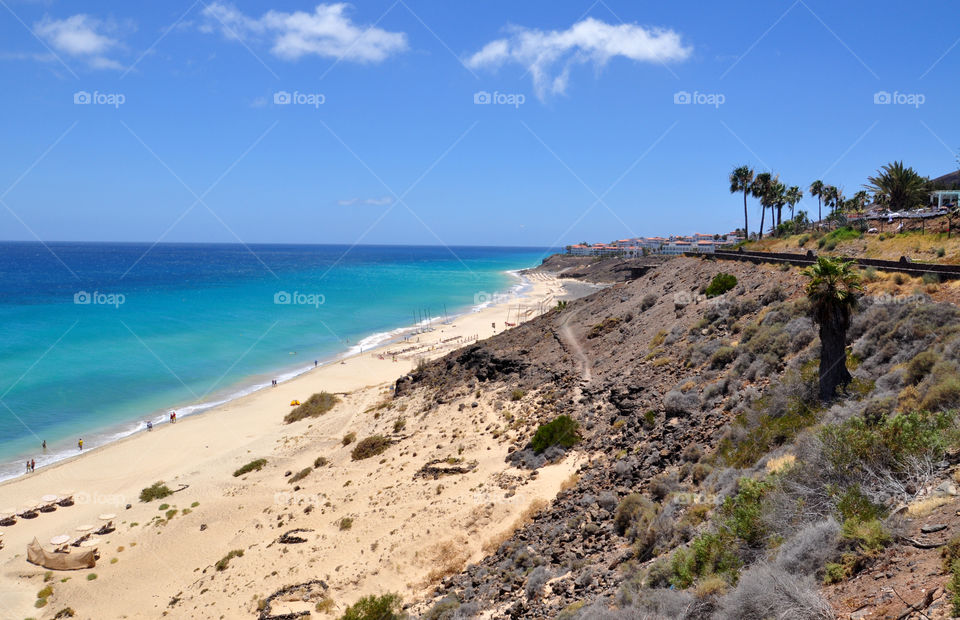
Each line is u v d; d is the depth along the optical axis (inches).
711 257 2150.6
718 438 830.5
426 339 3922.2
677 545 565.6
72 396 2445.9
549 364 1829.5
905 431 448.8
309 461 1694.1
